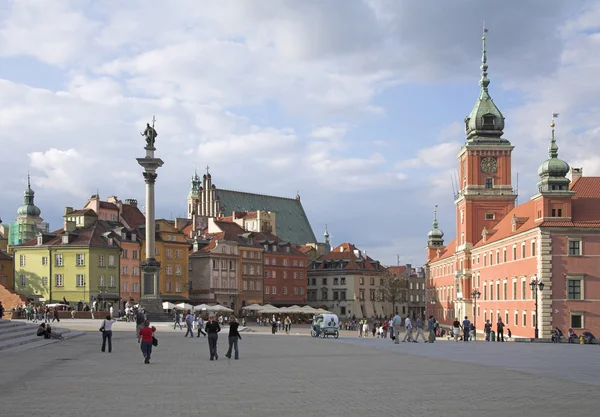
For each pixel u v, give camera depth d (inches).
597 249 4311.0
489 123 6520.7
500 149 6486.2
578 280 4303.6
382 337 4234.7
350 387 1304.1
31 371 1600.6
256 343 2947.8
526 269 4643.2
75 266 6200.8
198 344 2706.7
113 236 6437.0
